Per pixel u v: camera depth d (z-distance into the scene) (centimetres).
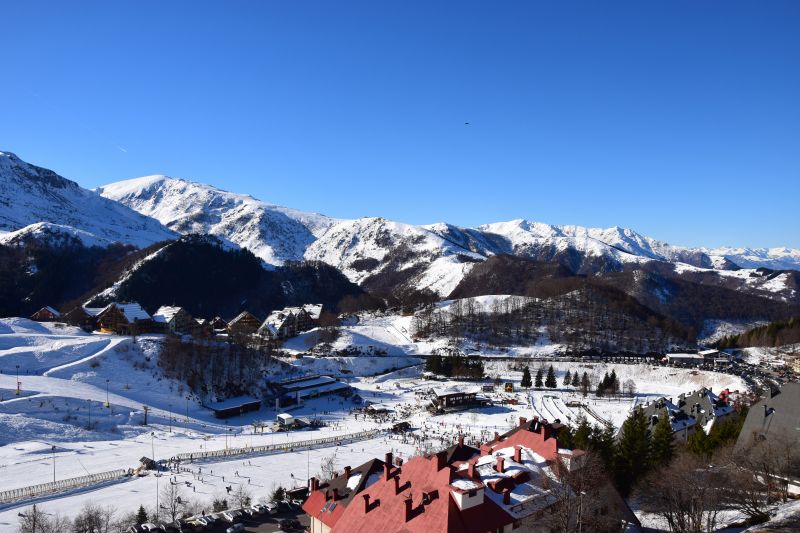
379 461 7831
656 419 12431
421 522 5994
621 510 7531
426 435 16212
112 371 19300
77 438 14250
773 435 8950
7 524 8906
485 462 7200
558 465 7025
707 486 7419
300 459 13425
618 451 9456
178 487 11000
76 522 8569
